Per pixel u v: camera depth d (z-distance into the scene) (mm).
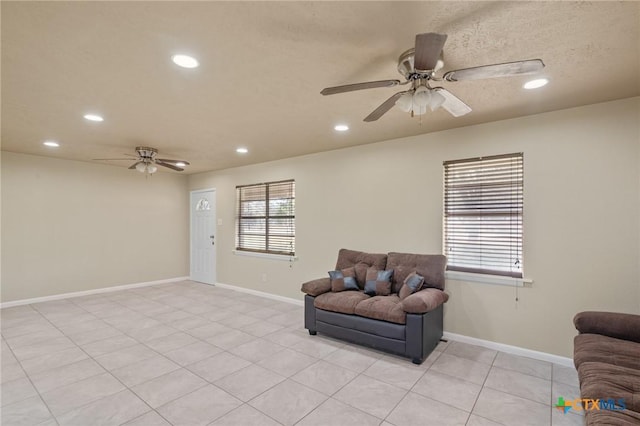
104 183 5926
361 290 3826
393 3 1517
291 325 4105
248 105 2857
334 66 2148
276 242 5441
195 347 3402
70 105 2842
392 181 4059
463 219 3555
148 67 2152
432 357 3129
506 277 3232
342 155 4551
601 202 2822
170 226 6867
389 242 4070
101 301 5273
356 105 2869
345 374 2812
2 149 4688
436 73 2254
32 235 5133
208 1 1492
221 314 4574
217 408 2320
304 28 1720
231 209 6211
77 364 3002
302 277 5031
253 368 2930
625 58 2039
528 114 3121
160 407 2330
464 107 2205
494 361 3039
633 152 2707
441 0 1497
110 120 3273
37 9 1543
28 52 1948
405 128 3574
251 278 5812
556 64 2123
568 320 2953
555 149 3018
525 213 3156
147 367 2947
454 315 3535
